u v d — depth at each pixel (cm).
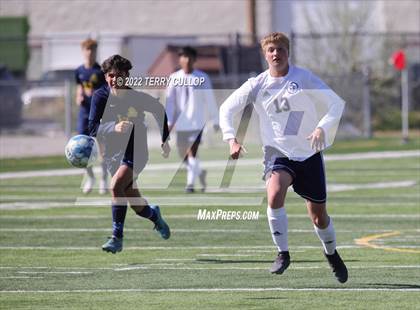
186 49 4894
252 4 10894
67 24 15125
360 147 7975
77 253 3238
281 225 2469
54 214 4341
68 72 12644
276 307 2292
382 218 4081
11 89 10300
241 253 3206
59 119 10125
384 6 13112
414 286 2553
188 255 3173
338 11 10794
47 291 2553
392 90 9494
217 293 2492
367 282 2622
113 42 12381
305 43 9812
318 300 2375
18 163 7150
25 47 14425
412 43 11975
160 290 2553
